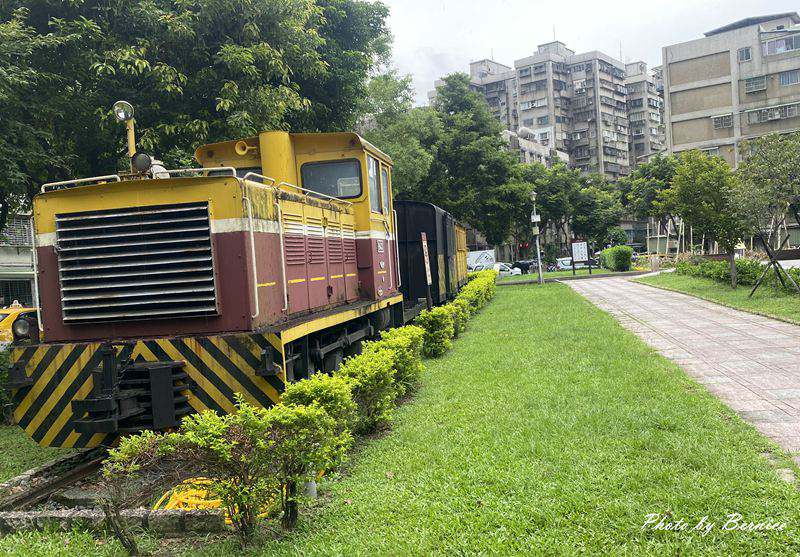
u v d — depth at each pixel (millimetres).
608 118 79875
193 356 5023
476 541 3551
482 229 35031
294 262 6270
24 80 8148
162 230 5090
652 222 63000
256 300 5195
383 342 7133
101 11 9664
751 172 14633
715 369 7809
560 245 62812
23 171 9578
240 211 5113
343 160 8289
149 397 5137
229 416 3844
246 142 7746
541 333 11664
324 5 14477
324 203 7332
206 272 5098
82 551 3791
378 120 25703
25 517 4203
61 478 5199
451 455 5023
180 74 9734
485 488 4285
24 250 21578
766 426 5328
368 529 3844
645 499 3930
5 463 6074
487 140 32406
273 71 10516
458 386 7641
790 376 7172
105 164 10922
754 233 15469
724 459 4480
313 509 4254
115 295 5117
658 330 11539
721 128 45188
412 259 13234
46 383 5133
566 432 5371
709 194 17281
